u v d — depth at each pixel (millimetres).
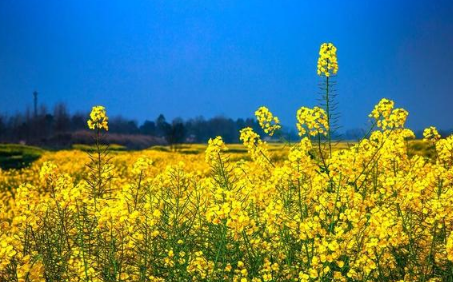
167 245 5777
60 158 29297
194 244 6047
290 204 6848
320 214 6078
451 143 8406
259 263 5824
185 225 6117
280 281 5719
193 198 6855
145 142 81125
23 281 4688
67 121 83312
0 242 4629
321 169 7262
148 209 5930
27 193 6008
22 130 82750
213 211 4793
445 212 5406
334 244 4891
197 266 5527
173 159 28094
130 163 25281
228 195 4941
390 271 5840
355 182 6961
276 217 5953
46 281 5340
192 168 22281
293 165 6066
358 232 5328
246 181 7344
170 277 5551
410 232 5891
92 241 5910
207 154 7133
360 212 5875
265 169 8828
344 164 6383
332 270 5379
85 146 56656
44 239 5871
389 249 5770
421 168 7902
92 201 6410
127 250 5750
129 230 5426
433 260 5883
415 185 5961
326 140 7594
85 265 5254
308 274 5305
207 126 108312
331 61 7488
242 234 5551
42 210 6207
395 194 6770
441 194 6305
